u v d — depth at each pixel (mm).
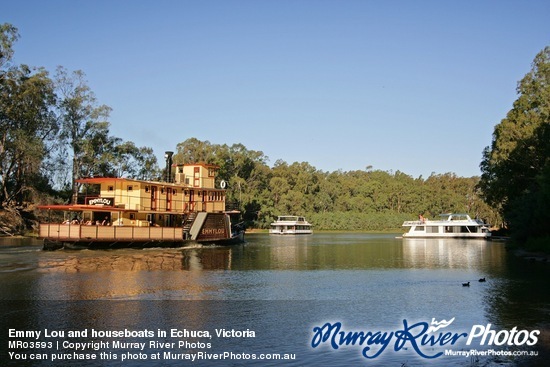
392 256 47875
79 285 25328
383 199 162500
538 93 64062
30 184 76000
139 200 51906
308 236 109000
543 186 43281
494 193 71438
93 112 84500
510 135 63562
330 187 163625
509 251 53250
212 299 22203
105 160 85875
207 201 62250
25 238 69188
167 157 61188
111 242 47156
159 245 52156
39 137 76500
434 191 166875
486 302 21656
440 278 29984
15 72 72625
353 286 26562
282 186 140875
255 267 36250
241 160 127562
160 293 23453
